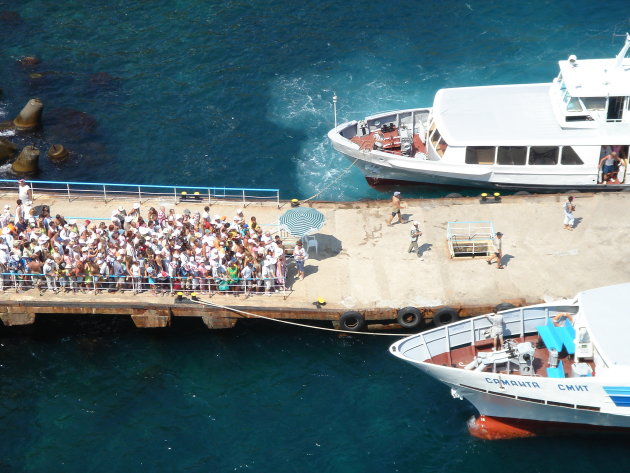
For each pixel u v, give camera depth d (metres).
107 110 57.28
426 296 40.41
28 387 39.44
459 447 36.06
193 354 40.69
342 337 41.09
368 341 40.84
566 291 40.25
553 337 35.97
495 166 46.44
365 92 57.47
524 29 61.94
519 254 42.44
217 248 40.31
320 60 60.38
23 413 38.28
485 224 44.34
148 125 56.00
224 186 51.12
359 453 35.94
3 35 64.06
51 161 53.12
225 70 60.03
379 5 65.19
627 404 33.69
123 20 65.25
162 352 40.84
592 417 35.00
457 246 42.62
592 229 43.75
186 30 63.91
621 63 46.69
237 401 38.47
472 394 35.91
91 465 35.97
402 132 49.19
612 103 45.72
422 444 36.22
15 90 59.00
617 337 34.38
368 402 38.09
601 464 35.12
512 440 36.31
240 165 52.66
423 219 44.94
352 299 40.47
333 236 44.22
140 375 39.78
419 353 37.12
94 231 41.12
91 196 47.41
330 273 41.97
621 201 45.44
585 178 46.19
